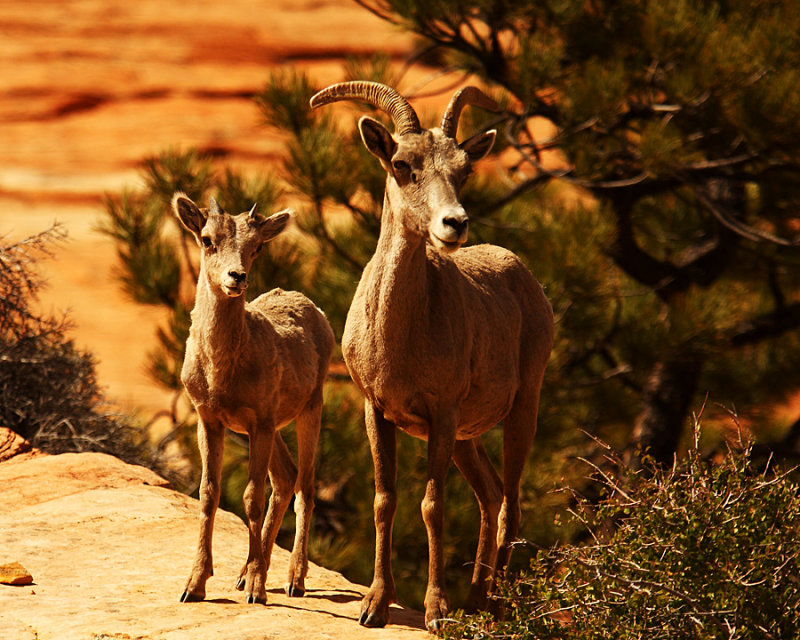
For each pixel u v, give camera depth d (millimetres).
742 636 16562
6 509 26391
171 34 177625
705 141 45531
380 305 20594
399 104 20578
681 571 17297
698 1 43312
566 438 44844
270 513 24344
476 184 47156
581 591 17766
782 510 17812
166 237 49500
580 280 42469
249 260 22078
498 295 23734
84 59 171875
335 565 38969
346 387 43875
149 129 159375
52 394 35094
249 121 162625
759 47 39719
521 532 40375
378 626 20078
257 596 21219
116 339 113750
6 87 165125
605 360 52500
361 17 183375
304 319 26094
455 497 39719
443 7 45156
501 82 47781
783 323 53594
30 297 37031
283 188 45500
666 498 17953
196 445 41906
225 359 21891
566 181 46156
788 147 41062
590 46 44531
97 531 25328
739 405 53156
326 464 41750
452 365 20938
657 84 45281
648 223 59312
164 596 21219
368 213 44750
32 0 180500
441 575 20266
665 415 51406
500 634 18094
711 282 53844
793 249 52562
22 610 19797
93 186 143625
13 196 141125
